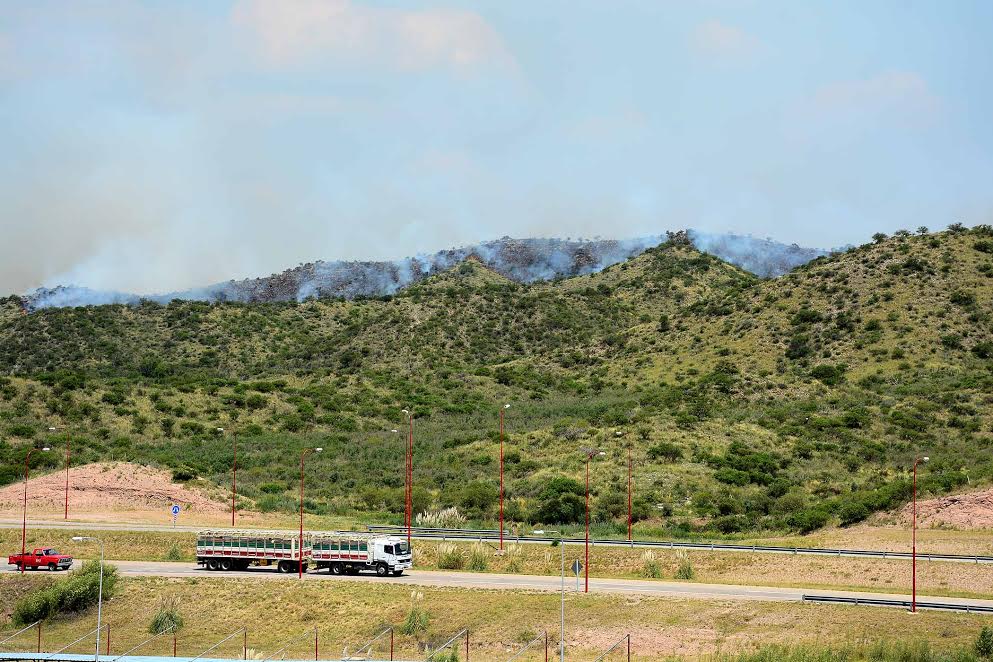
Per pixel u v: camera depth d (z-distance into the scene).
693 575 126.56
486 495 181.25
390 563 127.62
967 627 97.44
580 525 164.00
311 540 131.50
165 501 173.75
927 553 131.00
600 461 197.00
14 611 121.19
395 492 189.50
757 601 107.94
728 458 192.12
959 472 162.62
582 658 100.25
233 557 132.50
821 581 121.69
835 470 186.88
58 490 174.50
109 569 125.44
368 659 99.62
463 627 109.31
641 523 165.00
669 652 99.81
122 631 115.62
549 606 111.25
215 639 112.31
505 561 135.12
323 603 117.50
